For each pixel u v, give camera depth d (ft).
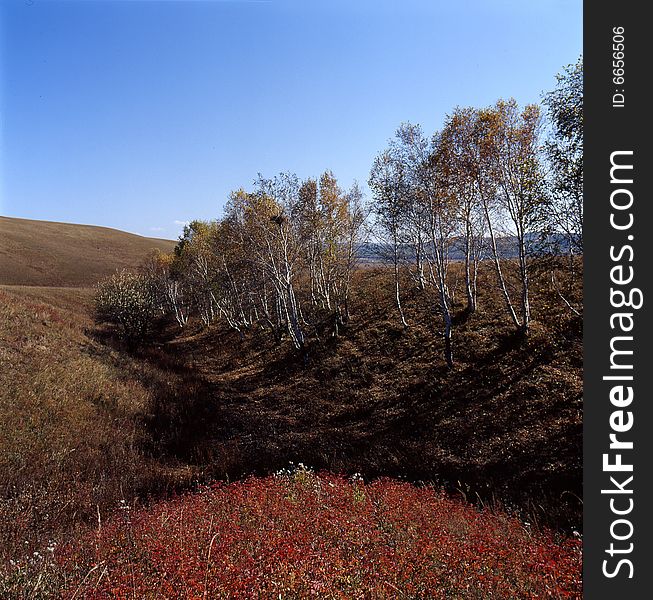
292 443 59.21
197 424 66.59
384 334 90.68
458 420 54.70
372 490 36.78
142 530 27.89
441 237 74.43
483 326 76.07
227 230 112.78
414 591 19.16
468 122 66.85
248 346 120.16
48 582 21.52
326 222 104.42
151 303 142.10
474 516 32.30
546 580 20.88
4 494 37.60
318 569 19.97
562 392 51.98
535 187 45.85
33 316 92.38
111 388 70.69
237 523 28.58
